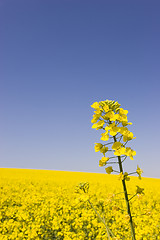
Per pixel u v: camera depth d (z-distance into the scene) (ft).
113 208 8.15
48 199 46.88
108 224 27.96
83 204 38.24
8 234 26.23
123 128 8.20
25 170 124.47
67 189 61.67
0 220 34.71
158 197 49.60
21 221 32.24
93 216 31.09
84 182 10.41
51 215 33.73
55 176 98.63
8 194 51.31
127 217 7.91
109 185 70.54
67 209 35.83
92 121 8.75
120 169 8.16
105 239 22.40
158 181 98.02
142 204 40.93
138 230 23.30
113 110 9.01
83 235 25.38
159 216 29.76
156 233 24.26
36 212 34.81
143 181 91.71
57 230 29.14
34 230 26.25
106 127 8.29
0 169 123.54
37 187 62.85
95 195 50.98
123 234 23.57
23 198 47.29
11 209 36.88
